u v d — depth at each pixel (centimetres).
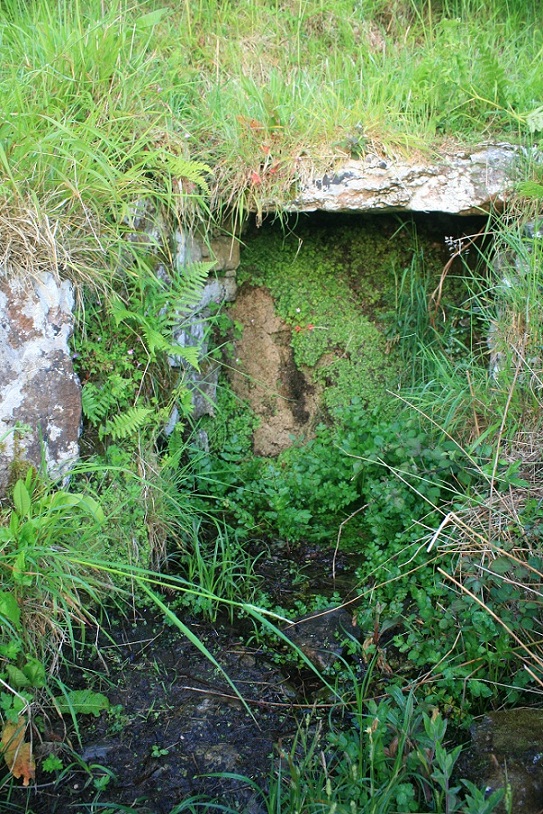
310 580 313
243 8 433
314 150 338
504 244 342
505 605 244
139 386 299
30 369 264
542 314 308
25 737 230
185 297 311
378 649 264
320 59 415
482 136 346
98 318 288
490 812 184
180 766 230
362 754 219
